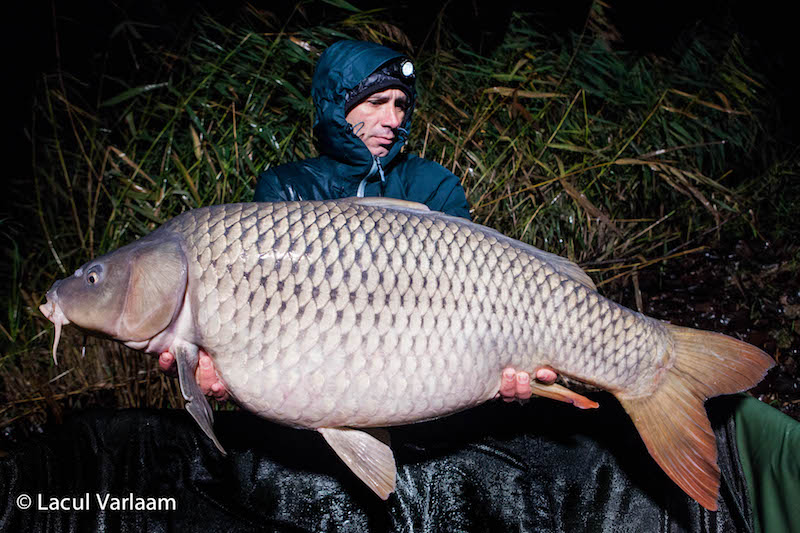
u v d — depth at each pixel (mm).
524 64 4293
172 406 2984
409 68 2375
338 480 2264
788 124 5406
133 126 3500
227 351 1771
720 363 1970
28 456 2094
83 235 3383
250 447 2297
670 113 4543
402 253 1802
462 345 1826
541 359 1912
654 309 3990
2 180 3852
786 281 4234
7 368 3051
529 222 3660
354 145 2357
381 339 1780
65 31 4230
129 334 1790
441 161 3748
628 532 2314
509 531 2270
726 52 5133
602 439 2410
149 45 4012
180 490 2221
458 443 2357
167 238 1793
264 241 1765
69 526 2102
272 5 4516
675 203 4562
